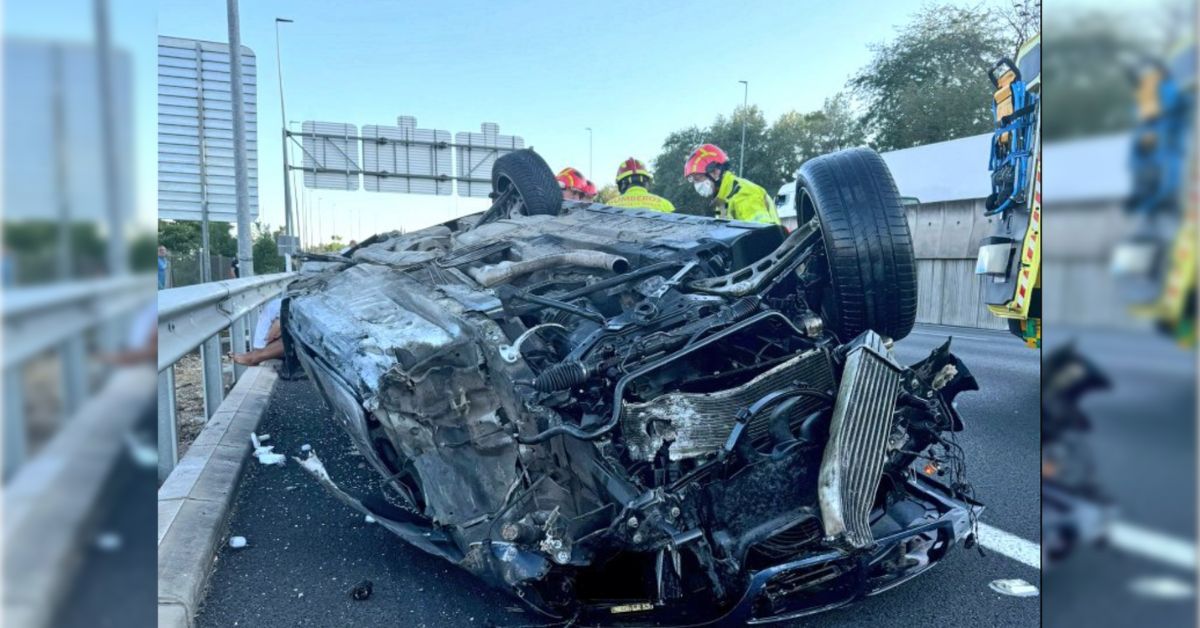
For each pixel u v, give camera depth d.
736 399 2.79
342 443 5.01
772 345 3.34
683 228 4.73
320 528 3.62
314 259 5.88
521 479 2.87
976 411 5.95
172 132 11.48
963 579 3.07
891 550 2.76
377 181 18.81
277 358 5.77
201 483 3.80
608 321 3.33
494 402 3.15
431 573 3.17
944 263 14.25
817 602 2.58
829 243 3.77
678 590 2.55
